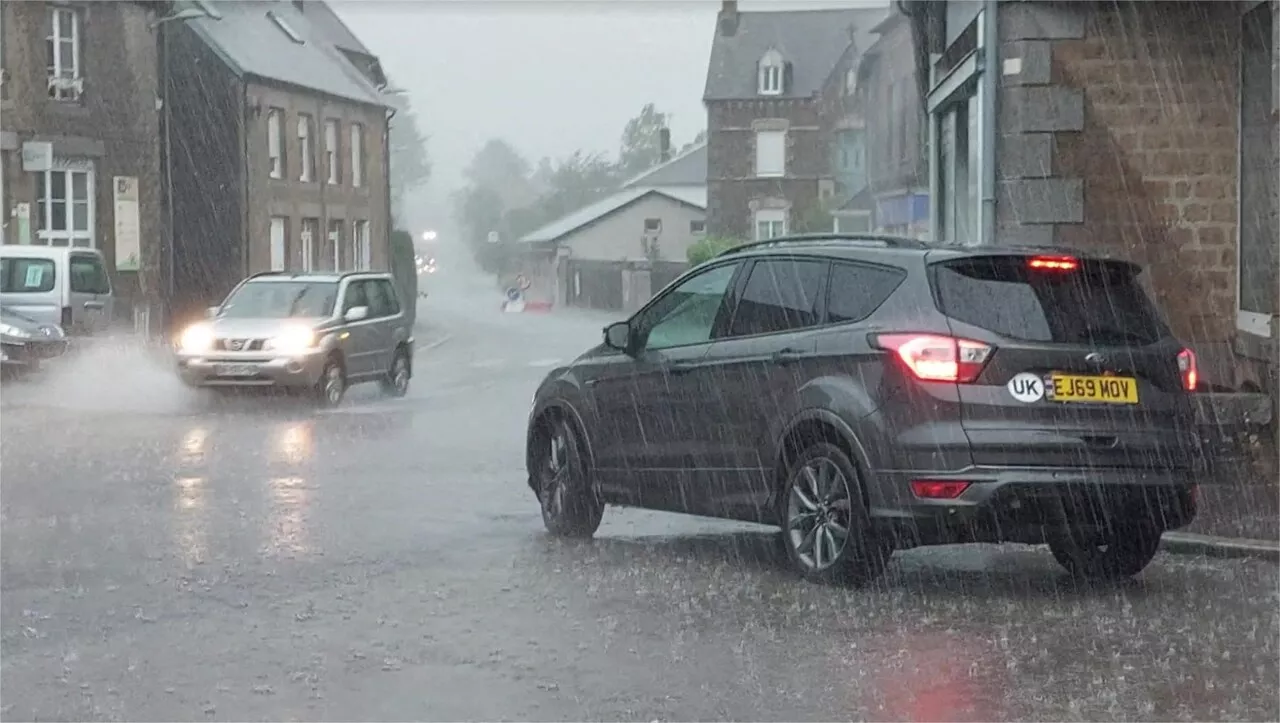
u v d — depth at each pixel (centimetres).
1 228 3350
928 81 2330
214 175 4394
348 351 2247
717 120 7050
